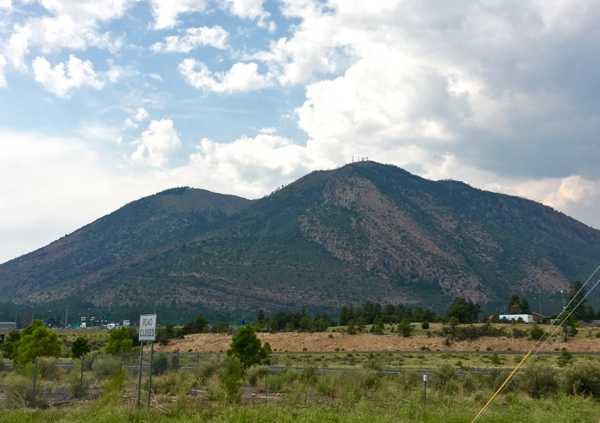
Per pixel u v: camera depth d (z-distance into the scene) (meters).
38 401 21.39
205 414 17.56
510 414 17.09
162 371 36.38
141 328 19.12
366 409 18.02
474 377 33.53
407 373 29.58
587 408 18.20
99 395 24.92
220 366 32.22
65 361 59.94
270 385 26.59
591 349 82.50
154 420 16.75
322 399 22.27
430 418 16.73
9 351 75.31
